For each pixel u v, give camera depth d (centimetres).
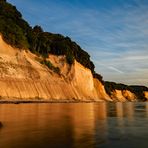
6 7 9888
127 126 2272
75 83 11756
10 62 8031
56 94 9550
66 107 5475
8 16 9706
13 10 10269
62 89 10219
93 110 4816
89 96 12794
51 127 2081
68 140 1502
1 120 2552
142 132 1884
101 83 16650
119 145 1377
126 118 3134
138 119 3000
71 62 11919
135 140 1537
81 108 5359
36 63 9538
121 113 4131
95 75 16162
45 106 5544
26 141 1457
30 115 3175
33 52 10050
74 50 13588
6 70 7631
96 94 14150
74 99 10625
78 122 2538
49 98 8919
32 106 5272
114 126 2262
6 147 1298
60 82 10381
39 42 10731
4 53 8075
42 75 9281
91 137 1628
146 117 3303
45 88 9038
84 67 13450
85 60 13925
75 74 11912
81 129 2011
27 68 8669
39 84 8806
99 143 1427
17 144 1372
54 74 10344
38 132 1802
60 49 11931
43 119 2727
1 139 1515
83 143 1419
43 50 11025
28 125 2184
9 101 6519
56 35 13800
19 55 8706
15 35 8962
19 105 5500
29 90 8112
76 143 1414
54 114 3450
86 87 12975
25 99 7675
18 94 7544
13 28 9119
